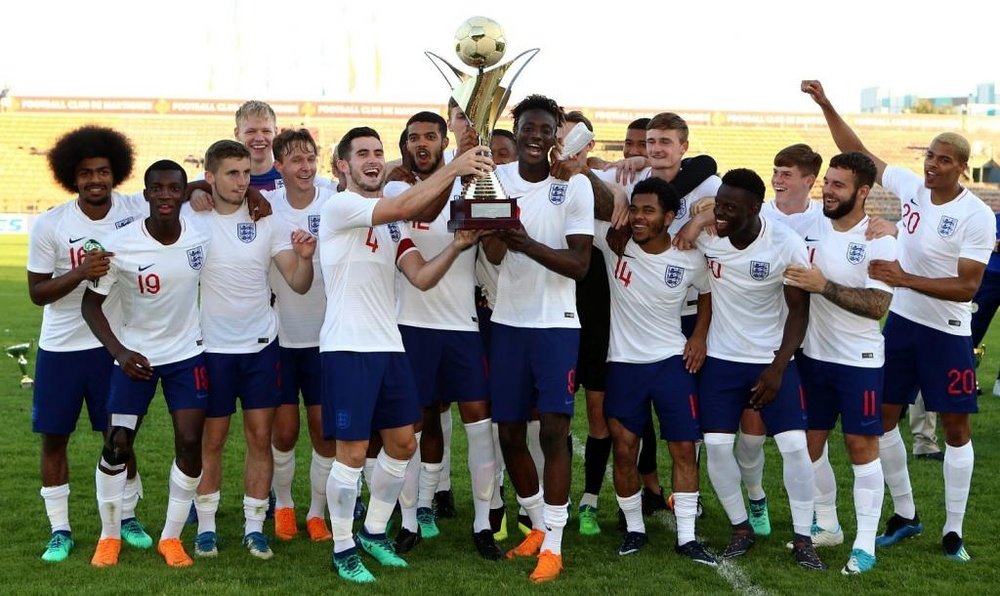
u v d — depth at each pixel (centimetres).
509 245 497
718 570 518
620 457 553
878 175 633
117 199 558
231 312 545
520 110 534
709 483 720
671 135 585
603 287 593
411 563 534
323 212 513
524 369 529
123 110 5372
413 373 544
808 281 513
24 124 5234
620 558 543
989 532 589
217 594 474
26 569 515
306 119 5366
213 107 5425
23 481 694
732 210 515
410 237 558
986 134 5647
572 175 529
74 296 539
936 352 563
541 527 554
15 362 1246
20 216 4344
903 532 579
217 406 543
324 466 580
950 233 562
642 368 543
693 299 614
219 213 548
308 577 505
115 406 520
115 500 527
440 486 636
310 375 582
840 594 480
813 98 642
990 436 849
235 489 693
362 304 508
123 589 480
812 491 533
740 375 535
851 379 531
